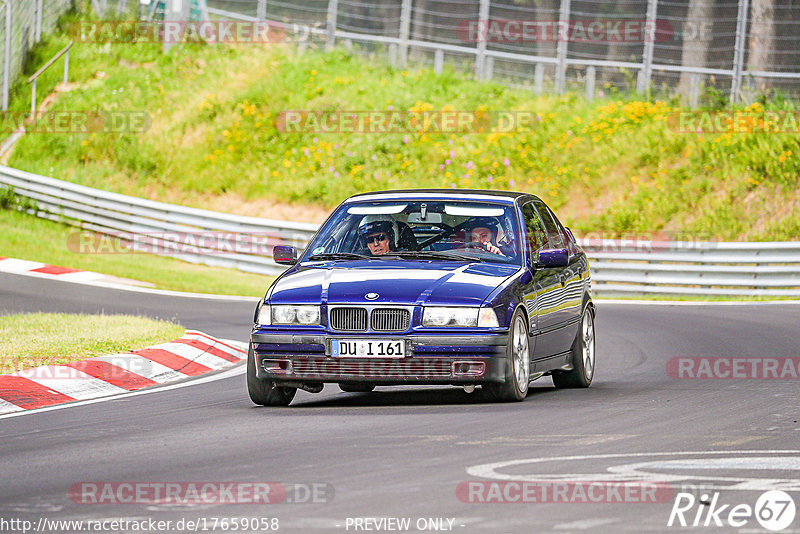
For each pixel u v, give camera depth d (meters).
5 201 98.25
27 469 23.78
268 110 113.31
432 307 31.33
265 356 32.00
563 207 101.44
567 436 26.33
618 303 76.38
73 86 116.12
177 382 39.94
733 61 109.69
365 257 34.31
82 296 68.31
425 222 35.19
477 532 17.83
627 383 38.56
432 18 120.25
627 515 18.81
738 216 97.00
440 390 36.62
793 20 110.94
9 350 41.19
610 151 104.94
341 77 117.12
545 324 34.62
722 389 35.84
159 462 24.16
